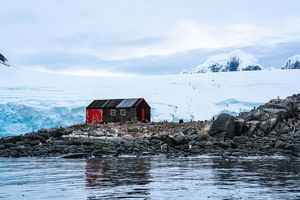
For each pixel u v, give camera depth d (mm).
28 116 144875
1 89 183125
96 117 102312
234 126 71188
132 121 96375
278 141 64000
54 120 145500
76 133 83125
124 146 65375
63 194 28250
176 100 177000
